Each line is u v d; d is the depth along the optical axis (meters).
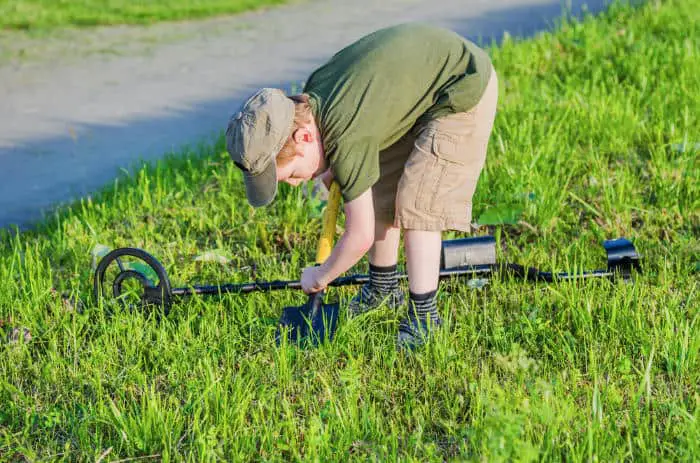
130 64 8.98
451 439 2.99
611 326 3.53
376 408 3.17
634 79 6.66
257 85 8.15
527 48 7.64
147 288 3.79
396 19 10.70
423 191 3.34
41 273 4.22
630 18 8.45
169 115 7.34
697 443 2.74
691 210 4.68
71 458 3.02
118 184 5.66
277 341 3.57
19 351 3.55
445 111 3.29
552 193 4.75
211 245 4.69
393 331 3.67
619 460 2.77
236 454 2.90
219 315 3.79
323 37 9.96
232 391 3.23
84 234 4.77
